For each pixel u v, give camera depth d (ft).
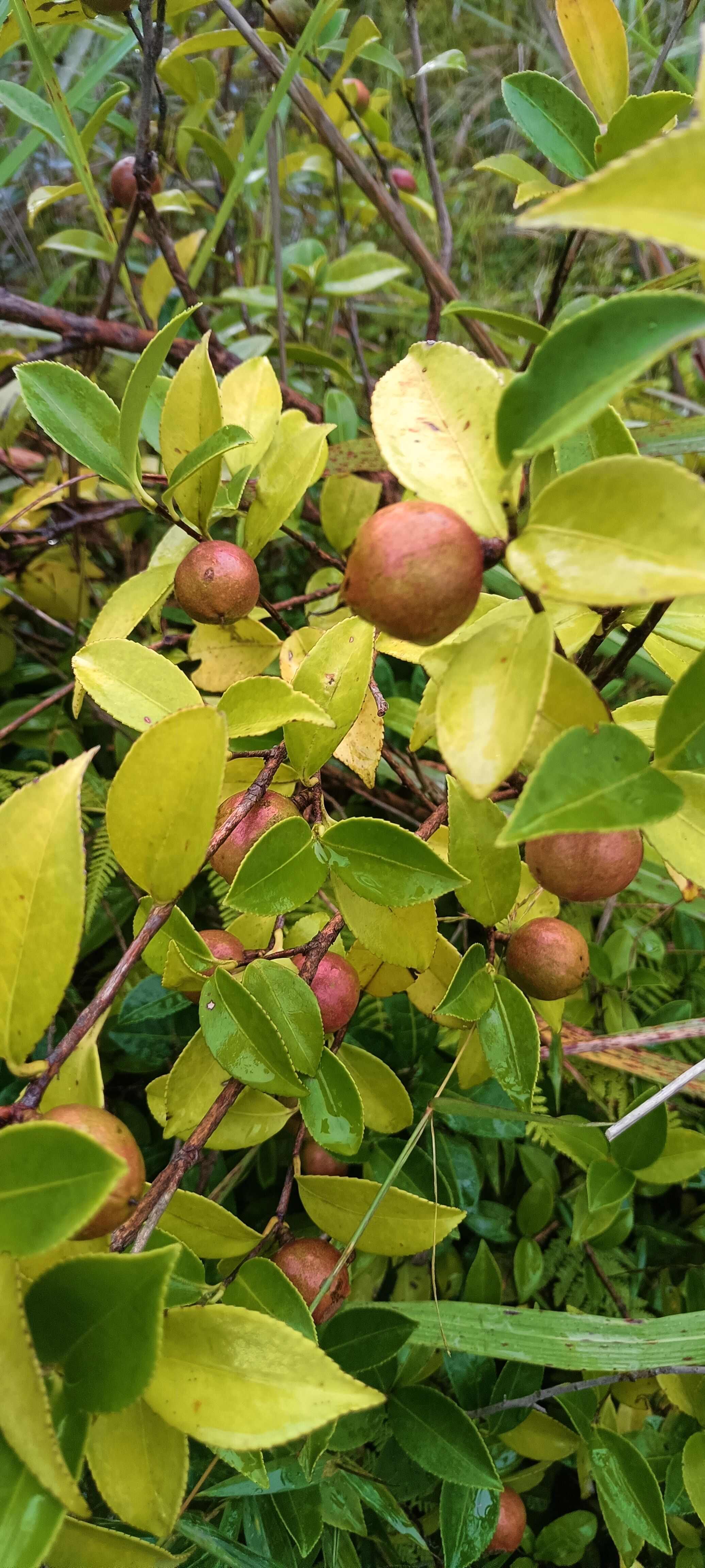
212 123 1.73
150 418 1.14
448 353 0.56
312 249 1.81
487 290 2.36
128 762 0.55
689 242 0.32
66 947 0.52
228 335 1.80
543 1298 1.13
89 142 1.33
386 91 1.91
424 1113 1.03
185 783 0.56
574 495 0.45
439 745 0.48
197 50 1.33
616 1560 1.05
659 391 1.76
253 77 2.19
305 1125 0.71
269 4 1.30
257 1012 0.65
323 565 1.48
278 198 1.38
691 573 0.41
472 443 0.53
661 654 0.87
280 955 0.73
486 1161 1.13
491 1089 1.10
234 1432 0.47
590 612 0.73
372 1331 0.76
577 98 0.86
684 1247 1.18
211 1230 0.75
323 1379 0.47
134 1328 0.43
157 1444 0.51
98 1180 0.41
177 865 0.57
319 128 1.37
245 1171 1.08
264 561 1.66
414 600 0.45
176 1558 0.52
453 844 0.74
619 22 0.84
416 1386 0.85
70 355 1.62
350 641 0.75
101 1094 0.58
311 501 1.49
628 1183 0.98
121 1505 0.50
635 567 0.42
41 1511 0.41
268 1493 0.80
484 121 2.59
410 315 2.26
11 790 1.36
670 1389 0.96
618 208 0.32
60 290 1.80
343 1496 0.83
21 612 1.62
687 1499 0.95
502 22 2.48
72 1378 0.45
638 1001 1.26
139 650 0.74
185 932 0.65
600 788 0.45
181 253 1.60
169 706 0.72
